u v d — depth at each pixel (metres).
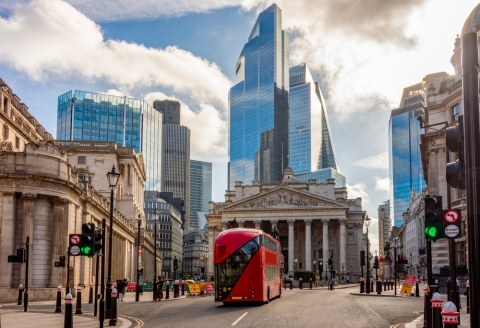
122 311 38.34
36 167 52.47
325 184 145.38
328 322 27.50
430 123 65.81
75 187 57.09
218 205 153.38
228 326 25.84
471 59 12.58
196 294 64.00
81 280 63.53
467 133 12.38
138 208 118.75
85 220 64.19
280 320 28.50
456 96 61.50
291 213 136.38
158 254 159.00
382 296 57.66
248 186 149.25
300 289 90.81
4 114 69.50
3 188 51.03
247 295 38.41
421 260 120.44
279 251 53.44
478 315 11.73
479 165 12.17
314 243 145.38
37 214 52.72
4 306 43.38
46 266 52.88
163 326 26.67
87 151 103.38
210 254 150.00
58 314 34.34
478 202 12.05
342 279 131.00
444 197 63.03
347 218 145.38
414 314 32.78
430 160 65.00
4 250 50.16
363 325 26.09
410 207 178.12
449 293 30.50
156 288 54.78
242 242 39.06
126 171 109.75
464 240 58.22
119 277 88.88
